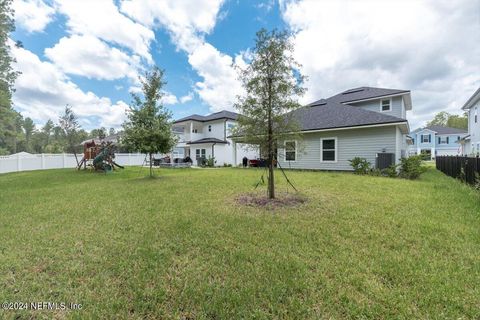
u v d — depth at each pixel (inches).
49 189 306.8
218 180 357.4
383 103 659.4
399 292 86.0
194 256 115.9
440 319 73.6
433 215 171.0
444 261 106.7
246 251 119.3
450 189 267.7
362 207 194.1
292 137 224.1
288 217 171.5
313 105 661.3
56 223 165.8
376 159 442.9
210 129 1011.3
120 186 322.0
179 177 409.4
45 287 92.0
